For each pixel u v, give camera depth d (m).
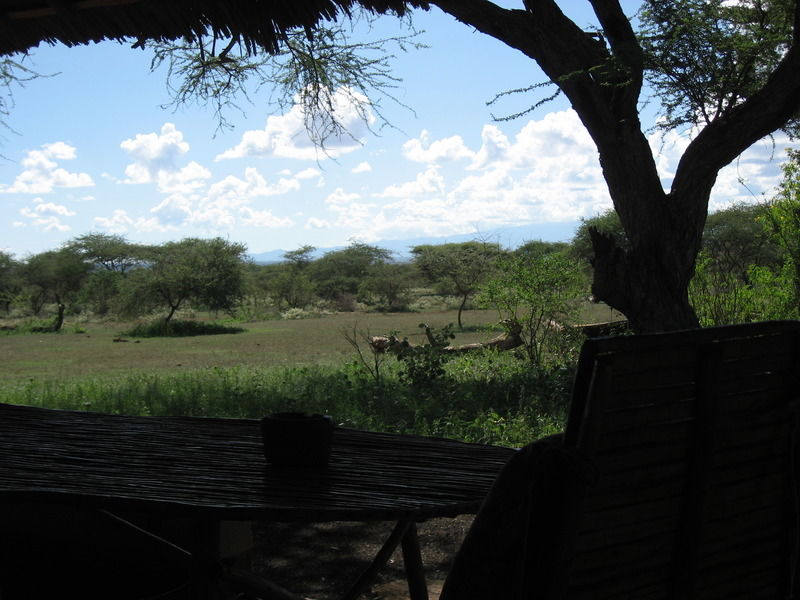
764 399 1.68
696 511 1.59
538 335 14.36
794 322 1.68
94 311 50.97
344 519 1.69
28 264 56.34
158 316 45.59
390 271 57.94
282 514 1.70
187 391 10.60
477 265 43.78
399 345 11.38
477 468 2.18
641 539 1.56
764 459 1.71
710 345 1.57
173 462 2.22
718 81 8.71
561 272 13.38
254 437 2.63
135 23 5.09
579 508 1.40
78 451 2.38
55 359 21.84
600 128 8.10
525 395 9.27
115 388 11.88
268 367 16.95
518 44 8.37
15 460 2.24
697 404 1.58
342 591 3.83
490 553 1.44
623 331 13.06
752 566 1.75
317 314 50.47
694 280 11.62
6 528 2.70
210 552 1.93
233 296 42.44
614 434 1.47
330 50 11.20
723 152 7.83
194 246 42.19
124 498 1.79
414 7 5.53
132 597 2.59
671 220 8.05
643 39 8.72
